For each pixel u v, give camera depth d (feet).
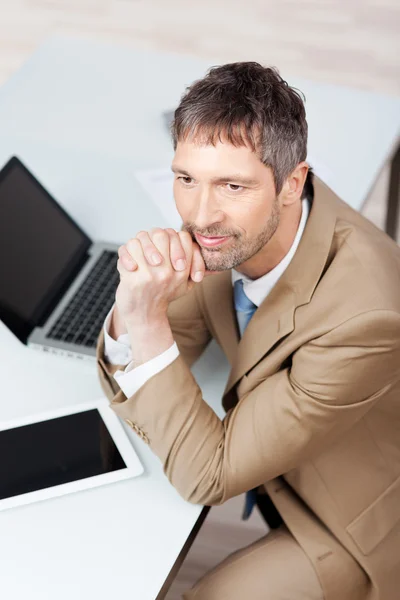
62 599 4.98
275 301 5.52
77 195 7.59
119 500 5.46
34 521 5.32
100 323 6.51
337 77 13.73
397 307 5.11
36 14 15.06
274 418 5.31
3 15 15.06
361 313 5.08
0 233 6.58
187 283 5.43
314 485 5.93
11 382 6.15
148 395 5.41
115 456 5.64
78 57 9.01
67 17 14.99
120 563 5.14
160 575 5.09
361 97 8.44
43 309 6.58
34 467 5.55
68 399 6.05
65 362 6.30
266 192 4.90
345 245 5.37
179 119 4.85
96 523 5.33
